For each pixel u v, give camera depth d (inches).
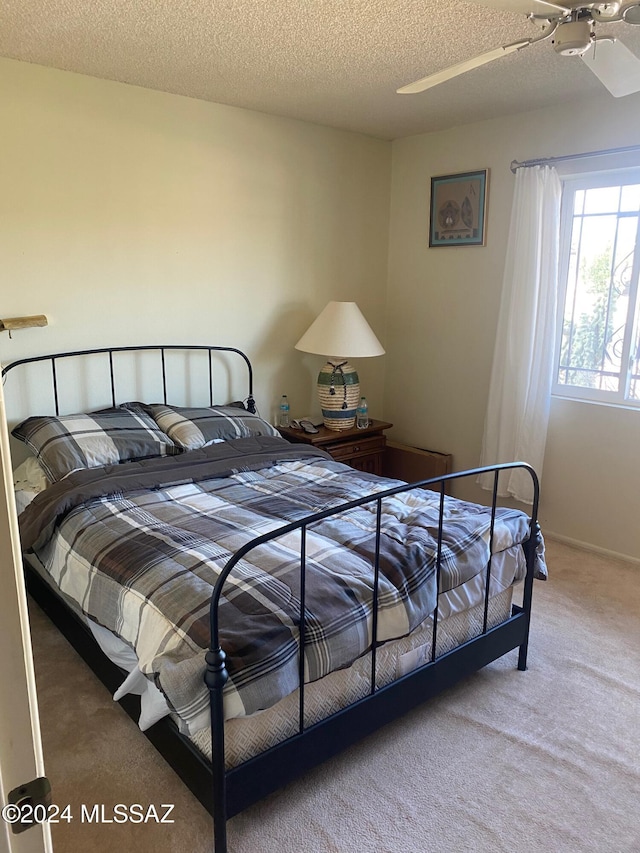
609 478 135.6
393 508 96.3
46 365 122.0
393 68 110.2
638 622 111.0
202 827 69.4
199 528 88.2
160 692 65.5
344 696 73.3
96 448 110.6
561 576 127.9
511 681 95.0
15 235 114.6
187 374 141.5
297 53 103.3
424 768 77.7
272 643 63.7
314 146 151.5
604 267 133.6
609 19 64.0
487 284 150.7
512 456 145.0
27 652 25.7
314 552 79.7
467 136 149.4
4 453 23.8
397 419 178.1
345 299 166.2
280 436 136.1
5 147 111.0
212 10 86.9
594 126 127.6
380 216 168.7
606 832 68.9
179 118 129.5
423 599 77.6
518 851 66.4
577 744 81.9
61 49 103.3
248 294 147.6
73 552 88.6
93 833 68.5
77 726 84.5
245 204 142.9
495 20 89.1
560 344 143.2
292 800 72.7
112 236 125.6
